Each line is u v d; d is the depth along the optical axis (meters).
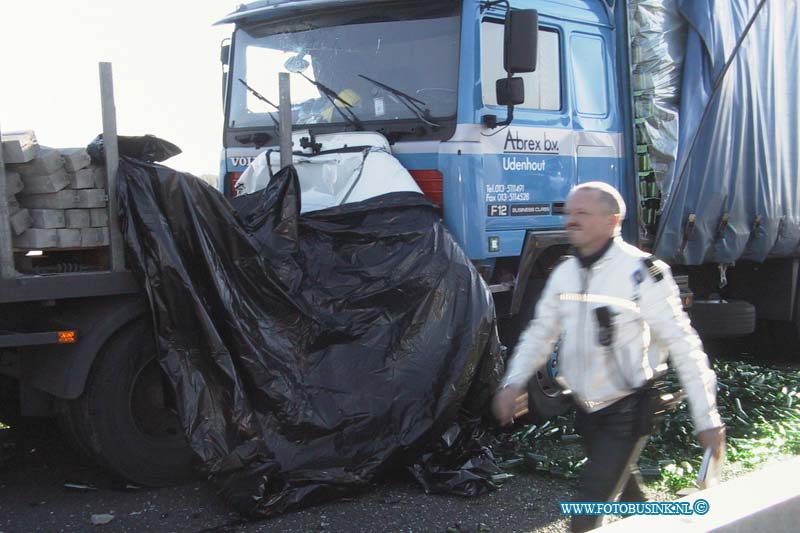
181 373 4.83
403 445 5.05
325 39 6.65
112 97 4.93
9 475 5.53
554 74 6.74
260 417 4.91
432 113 6.09
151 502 5.04
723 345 9.98
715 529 2.72
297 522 4.74
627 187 7.39
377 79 6.37
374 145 6.11
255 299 5.05
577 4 7.00
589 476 3.45
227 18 7.14
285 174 5.43
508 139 6.27
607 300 3.40
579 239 3.46
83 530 4.66
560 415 6.62
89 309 4.98
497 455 5.81
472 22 6.04
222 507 4.96
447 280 5.46
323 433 4.96
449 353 5.29
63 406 5.02
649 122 7.40
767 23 8.13
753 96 7.97
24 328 4.86
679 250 7.73
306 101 6.70
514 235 6.34
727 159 7.82
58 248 4.81
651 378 3.42
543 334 3.63
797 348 9.32
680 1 7.62
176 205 4.92
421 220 5.68
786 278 9.02
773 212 8.33
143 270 4.83
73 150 4.85
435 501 5.10
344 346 5.20
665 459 5.70
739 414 6.82
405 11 6.33
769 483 3.04
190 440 4.75
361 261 5.46
